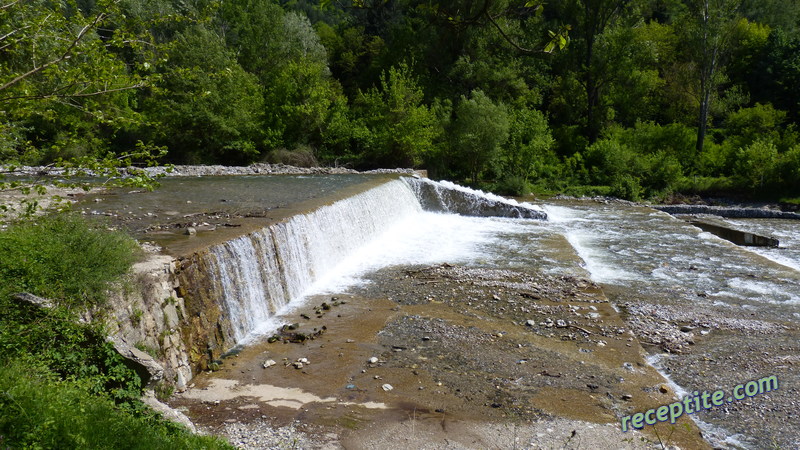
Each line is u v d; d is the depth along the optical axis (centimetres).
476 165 3203
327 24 7031
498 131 3108
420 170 3100
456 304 1155
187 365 812
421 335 989
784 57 4225
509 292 1230
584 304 1160
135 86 638
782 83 4066
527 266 1453
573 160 3506
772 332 1039
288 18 5081
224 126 3155
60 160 599
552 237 1847
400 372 847
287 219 1259
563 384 816
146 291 761
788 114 4069
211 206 1534
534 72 4241
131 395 597
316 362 878
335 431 683
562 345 955
